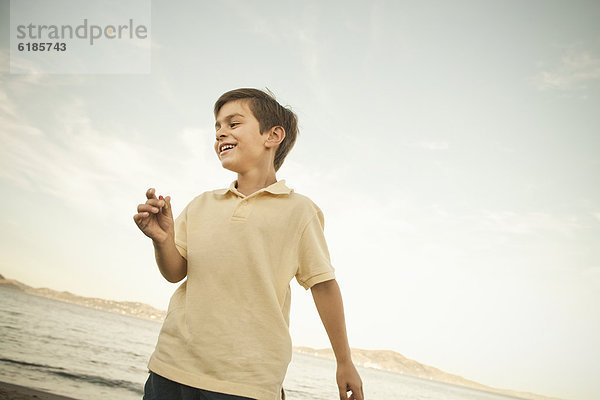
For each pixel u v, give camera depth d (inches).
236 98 44.4
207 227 39.6
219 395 32.0
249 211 38.8
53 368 330.6
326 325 39.2
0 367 297.4
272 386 33.2
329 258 40.8
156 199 35.5
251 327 34.7
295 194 42.0
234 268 36.4
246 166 42.7
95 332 730.8
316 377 864.9
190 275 37.5
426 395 1081.4
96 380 317.1
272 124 44.6
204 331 34.3
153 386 34.5
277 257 37.8
